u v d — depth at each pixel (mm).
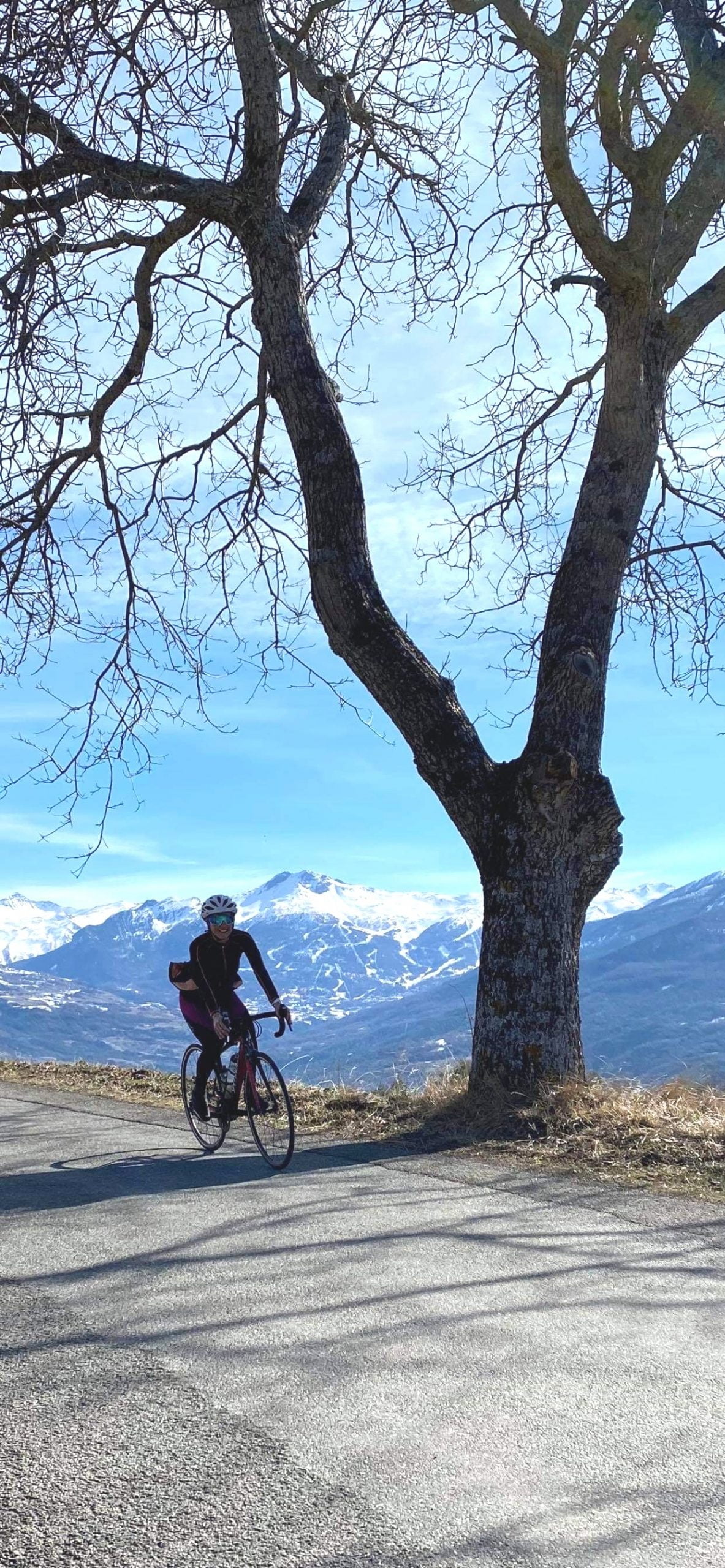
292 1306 4859
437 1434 3541
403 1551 2854
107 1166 8328
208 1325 4605
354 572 10703
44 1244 5961
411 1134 9539
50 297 9750
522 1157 8422
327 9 11500
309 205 11109
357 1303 4887
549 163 9469
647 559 12516
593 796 10273
